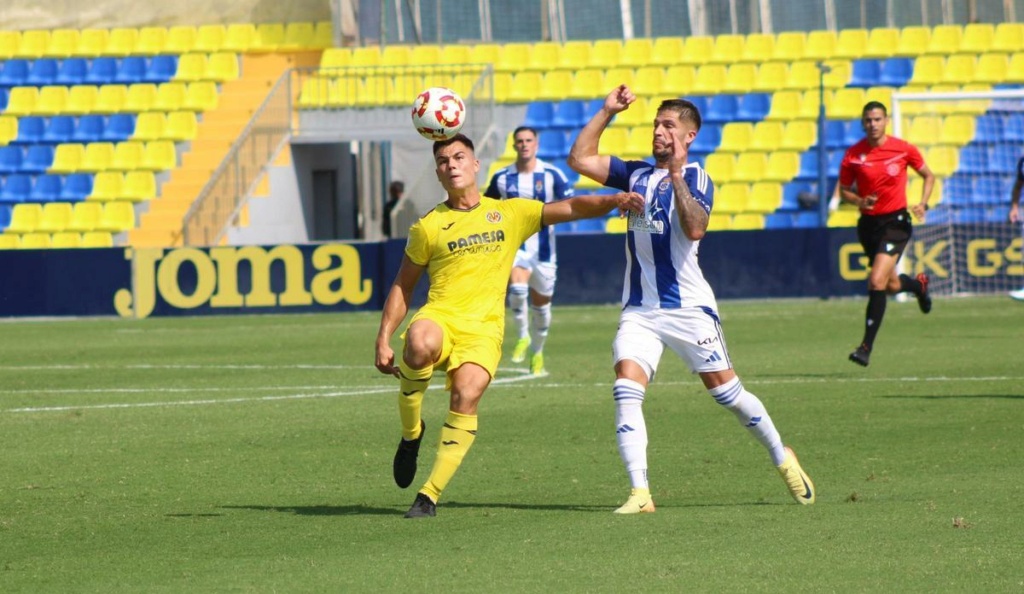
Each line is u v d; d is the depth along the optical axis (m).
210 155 83.75
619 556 15.95
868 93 82.75
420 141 82.69
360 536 17.59
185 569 15.77
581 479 22.23
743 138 81.44
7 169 85.25
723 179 78.75
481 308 19.33
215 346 51.66
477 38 92.88
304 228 84.06
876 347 44.78
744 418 19.36
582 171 19.56
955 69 85.12
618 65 88.00
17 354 49.66
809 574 14.83
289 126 81.94
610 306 68.31
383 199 89.12
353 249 69.38
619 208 18.89
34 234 80.06
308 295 69.31
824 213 70.69
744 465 23.38
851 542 16.47
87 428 29.66
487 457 24.73
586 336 52.38
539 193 41.16
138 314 69.25
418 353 18.59
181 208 80.81
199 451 26.11
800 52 88.25
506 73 87.31
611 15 92.25
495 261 19.31
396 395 35.03
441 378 38.91
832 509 18.84
